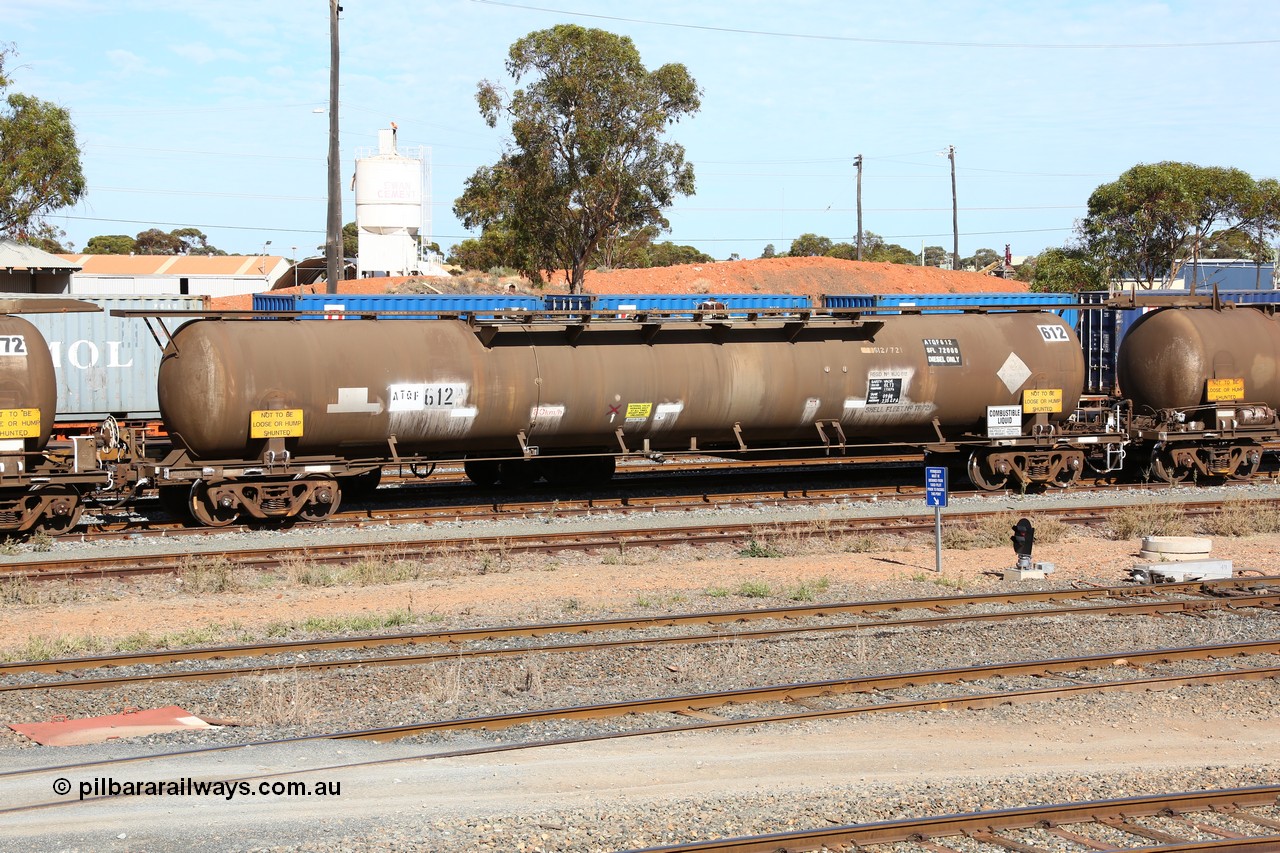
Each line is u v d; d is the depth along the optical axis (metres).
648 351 25.50
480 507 24.72
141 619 15.64
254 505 22.55
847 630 14.96
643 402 25.20
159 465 22.14
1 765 9.72
